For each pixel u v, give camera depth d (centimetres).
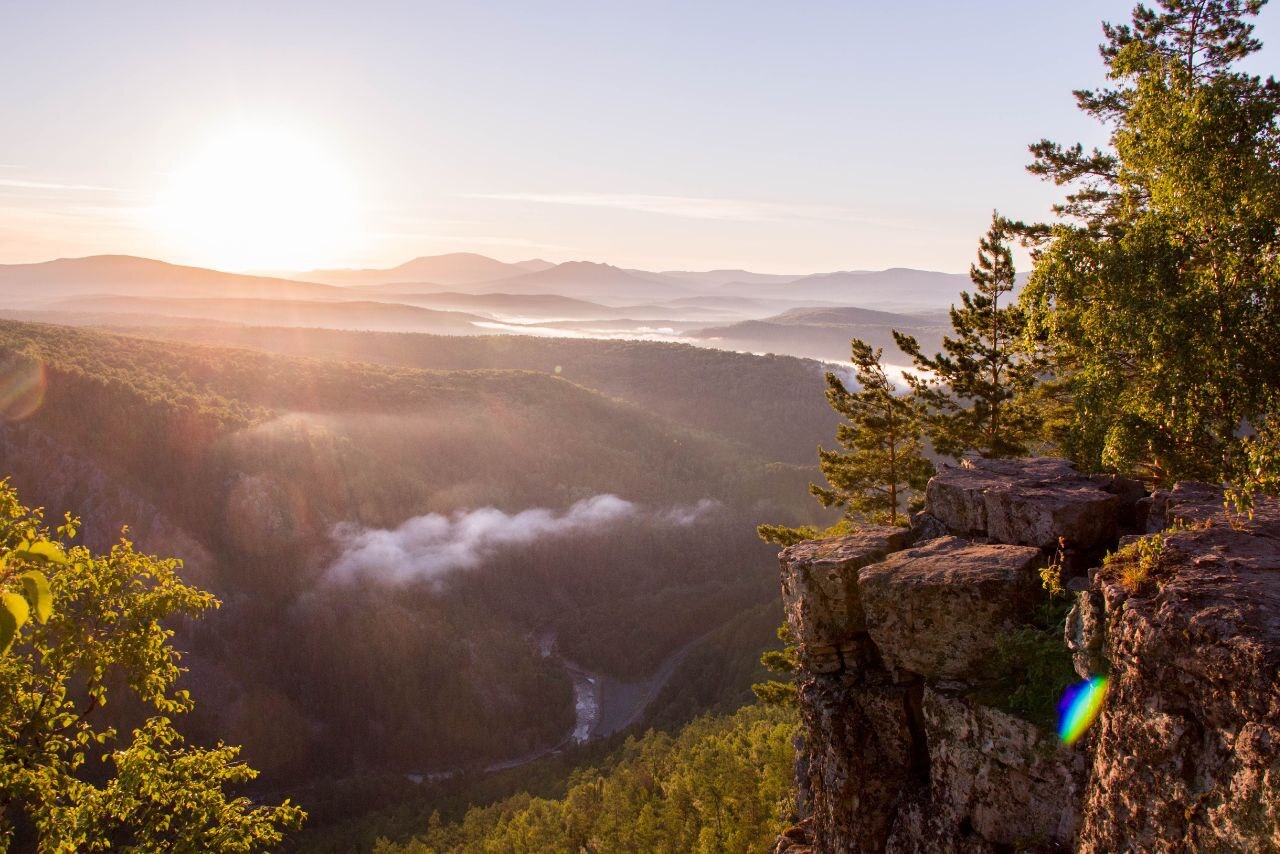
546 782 11112
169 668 1380
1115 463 1330
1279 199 1177
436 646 15262
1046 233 2341
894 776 1167
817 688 1250
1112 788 793
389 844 8438
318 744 13850
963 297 2536
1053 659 991
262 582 15900
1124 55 1507
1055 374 2347
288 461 17850
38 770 1234
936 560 1165
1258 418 1243
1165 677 738
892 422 2522
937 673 1105
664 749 7819
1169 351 1266
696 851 3944
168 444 17138
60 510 16112
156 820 1281
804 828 1490
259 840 1323
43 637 1269
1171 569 845
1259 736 634
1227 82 1277
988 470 1441
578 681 15812
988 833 1007
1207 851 673
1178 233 1303
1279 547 880
